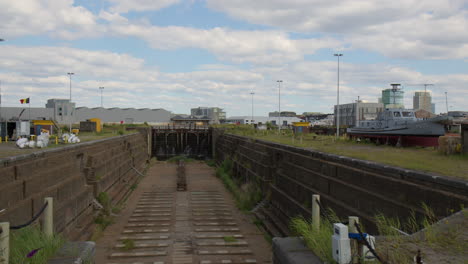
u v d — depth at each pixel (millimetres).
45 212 11164
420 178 12852
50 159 20766
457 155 18531
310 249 8906
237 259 20250
